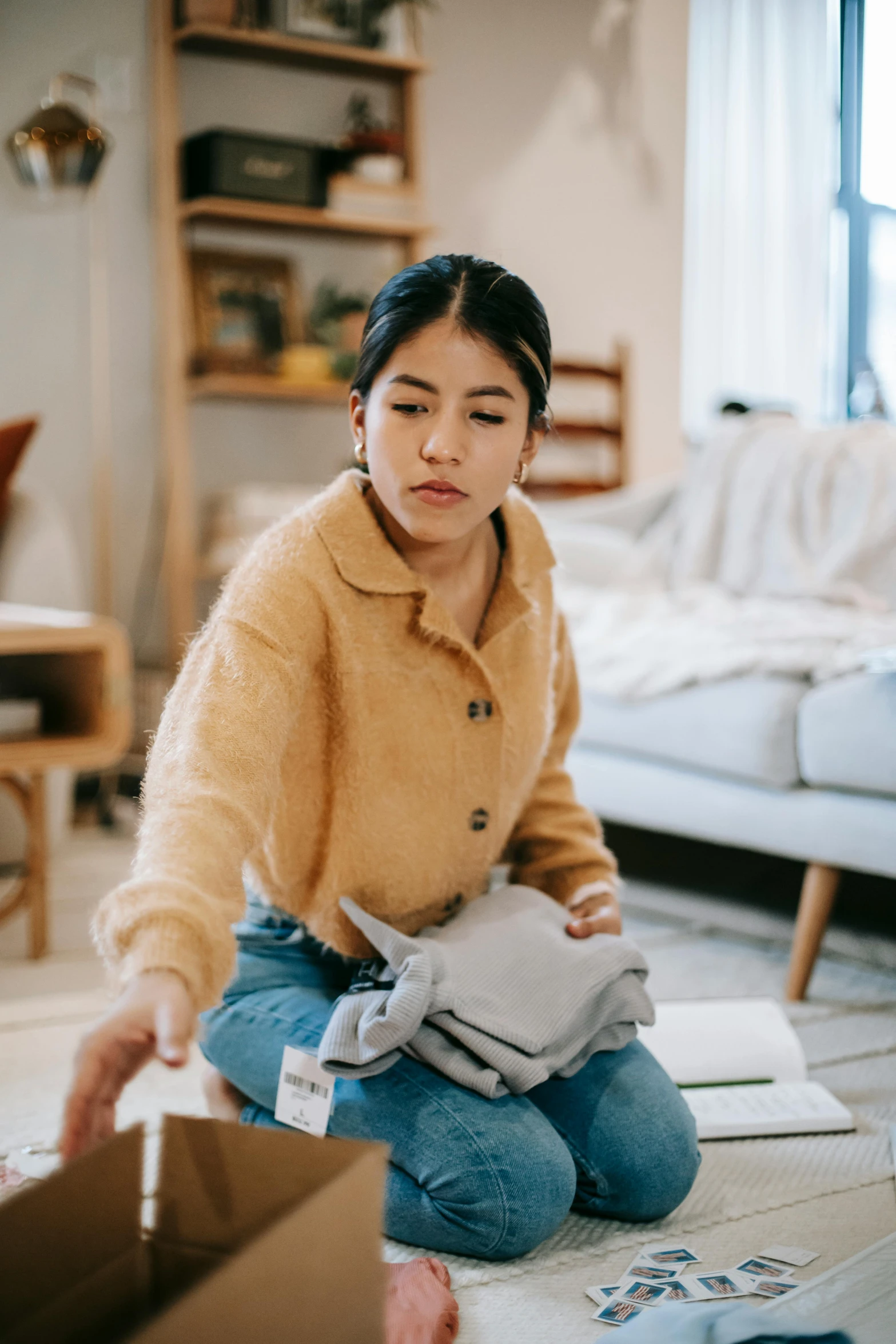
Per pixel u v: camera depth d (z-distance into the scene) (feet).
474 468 3.08
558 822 4.20
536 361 3.13
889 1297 2.96
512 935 3.64
